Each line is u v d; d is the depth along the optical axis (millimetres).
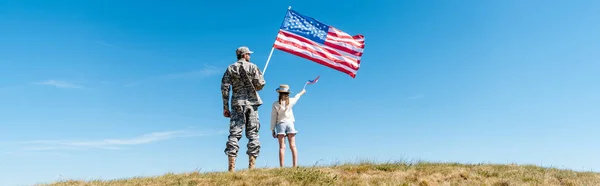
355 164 10523
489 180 9594
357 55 12461
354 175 9266
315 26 12211
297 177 8664
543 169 11336
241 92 9539
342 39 12375
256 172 9023
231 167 9359
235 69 9383
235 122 9484
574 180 10227
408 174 9641
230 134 9469
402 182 8922
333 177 8883
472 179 9625
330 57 12109
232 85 9555
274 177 8656
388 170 10031
